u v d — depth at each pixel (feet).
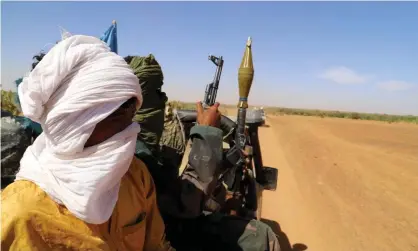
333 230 19.74
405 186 30.55
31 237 3.52
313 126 106.83
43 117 3.84
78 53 3.77
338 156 45.39
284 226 19.81
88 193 3.76
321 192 27.53
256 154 12.21
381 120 214.28
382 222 21.54
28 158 4.00
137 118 7.30
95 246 3.97
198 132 7.14
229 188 10.15
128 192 4.98
